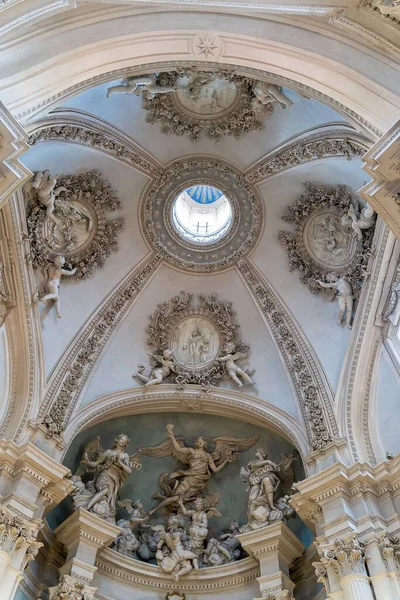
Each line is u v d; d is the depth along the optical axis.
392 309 14.84
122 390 16.55
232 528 15.96
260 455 16.16
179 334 17.66
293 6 10.57
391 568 11.66
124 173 16.27
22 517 12.23
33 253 15.29
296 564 14.34
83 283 16.59
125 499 16.34
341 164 14.79
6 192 9.49
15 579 11.49
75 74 10.58
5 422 14.34
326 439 14.64
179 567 14.85
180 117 15.79
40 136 13.40
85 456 15.71
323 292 16.48
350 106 10.68
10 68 9.68
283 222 16.80
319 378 15.88
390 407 14.67
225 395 16.81
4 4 9.03
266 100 14.71
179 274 17.59
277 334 16.84
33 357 15.24
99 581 14.15
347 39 10.83
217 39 11.16
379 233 14.81
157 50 11.20
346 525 12.43
